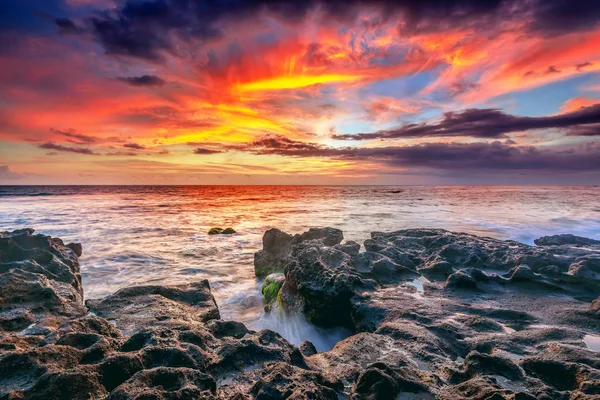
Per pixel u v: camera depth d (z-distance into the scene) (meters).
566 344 6.53
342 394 4.82
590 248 16.12
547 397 4.39
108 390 4.32
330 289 9.85
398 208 46.88
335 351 6.52
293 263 11.70
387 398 4.47
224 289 14.70
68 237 25.39
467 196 77.81
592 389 4.60
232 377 4.98
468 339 6.98
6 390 4.04
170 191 122.38
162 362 4.91
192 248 22.42
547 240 18.06
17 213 39.56
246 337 6.15
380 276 12.04
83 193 94.06
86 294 13.73
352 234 25.94
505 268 12.73
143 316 7.80
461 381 5.15
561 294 10.05
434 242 16.47
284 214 41.09
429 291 10.49
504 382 4.93
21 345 5.41
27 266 10.54
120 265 18.05
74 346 5.37
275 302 12.11
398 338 6.95
